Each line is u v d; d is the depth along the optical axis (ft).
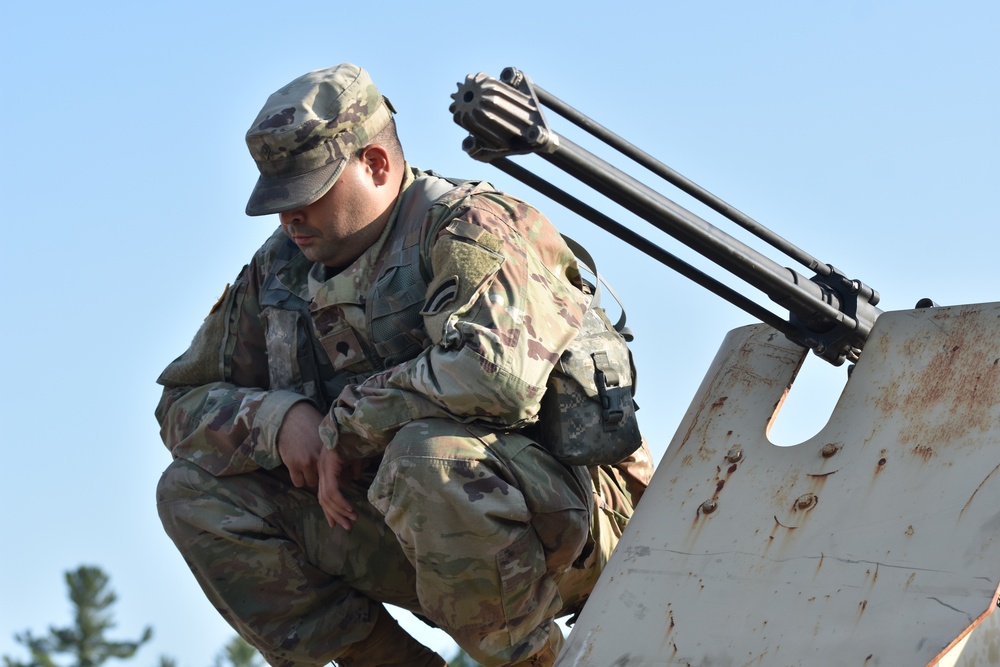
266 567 15.16
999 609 11.79
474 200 14.58
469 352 13.50
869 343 12.76
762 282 12.41
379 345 14.66
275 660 15.28
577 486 14.33
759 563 11.78
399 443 13.66
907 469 11.64
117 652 66.23
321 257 15.17
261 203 14.75
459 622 13.85
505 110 10.64
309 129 14.67
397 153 15.33
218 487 15.30
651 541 12.51
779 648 11.12
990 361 11.93
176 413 15.89
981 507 11.03
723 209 12.51
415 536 13.58
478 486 13.44
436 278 14.15
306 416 15.08
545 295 14.20
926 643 10.46
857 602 11.03
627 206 11.59
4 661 65.67
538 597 14.05
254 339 16.28
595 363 14.33
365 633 15.53
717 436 13.01
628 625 12.01
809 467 12.21
